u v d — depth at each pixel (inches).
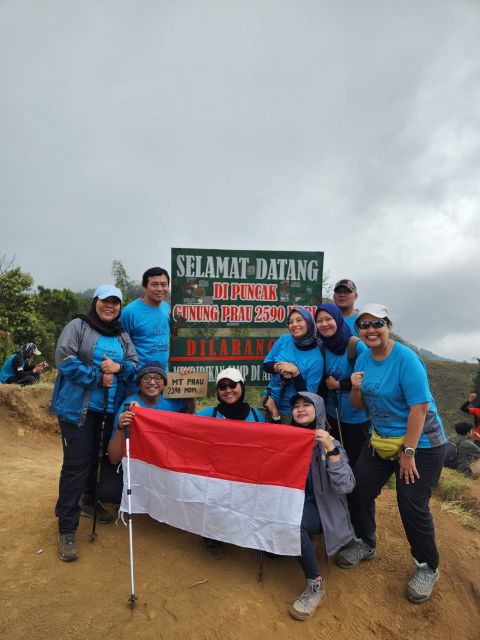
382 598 148.5
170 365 208.5
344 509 150.3
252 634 129.1
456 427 331.6
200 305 210.4
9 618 124.6
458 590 152.2
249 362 217.0
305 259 220.1
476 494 211.6
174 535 170.9
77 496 151.4
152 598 136.9
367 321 139.9
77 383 148.0
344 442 182.9
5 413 315.9
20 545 157.2
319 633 133.3
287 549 139.7
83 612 129.0
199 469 152.0
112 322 157.6
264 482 145.2
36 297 941.8
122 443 160.1
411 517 141.6
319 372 180.1
